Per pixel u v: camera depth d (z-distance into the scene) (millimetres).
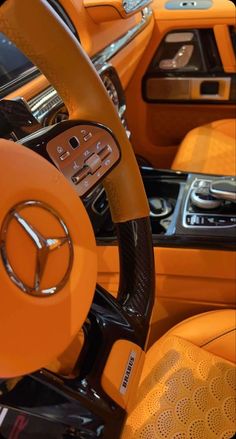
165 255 976
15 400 457
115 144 556
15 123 695
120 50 1360
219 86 1770
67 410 471
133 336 555
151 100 1841
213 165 1438
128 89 1818
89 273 433
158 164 1913
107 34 1331
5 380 455
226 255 955
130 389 522
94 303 545
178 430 775
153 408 800
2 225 359
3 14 451
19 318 356
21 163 390
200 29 1683
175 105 1840
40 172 403
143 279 598
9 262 357
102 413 486
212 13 1643
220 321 916
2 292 347
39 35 477
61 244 401
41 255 379
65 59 506
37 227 385
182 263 971
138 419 790
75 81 525
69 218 420
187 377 835
